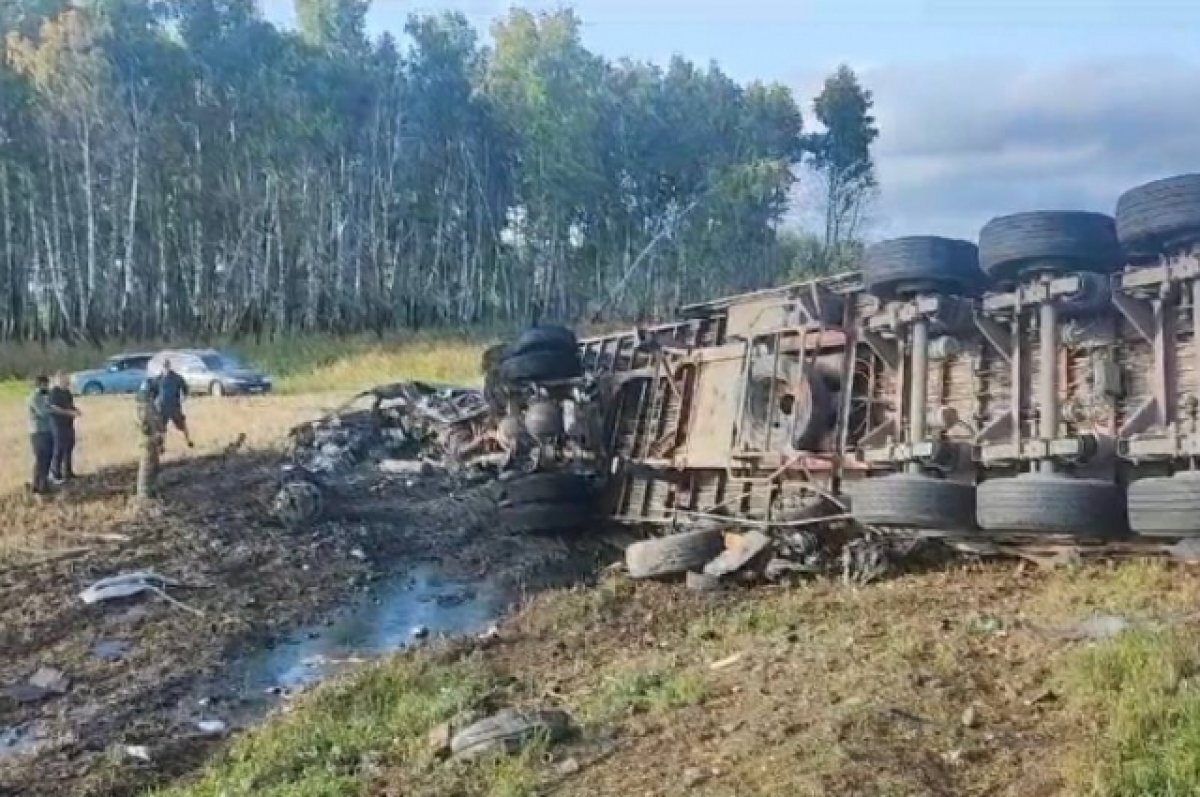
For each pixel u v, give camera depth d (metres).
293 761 8.80
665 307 59.88
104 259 50.50
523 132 60.91
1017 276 10.41
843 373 12.77
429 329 53.06
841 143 78.44
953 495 10.34
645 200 63.84
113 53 51.03
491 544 16.73
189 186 51.59
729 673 8.89
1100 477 9.75
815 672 8.50
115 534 16.19
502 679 10.23
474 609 13.86
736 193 61.66
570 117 60.91
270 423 24.69
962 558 11.64
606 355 17.95
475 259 58.84
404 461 20.94
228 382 32.81
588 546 16.23
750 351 14.03
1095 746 6.44
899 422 11.77
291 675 11.78
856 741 6.98
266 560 15.69
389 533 17.11
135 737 10.18
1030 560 11.00
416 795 7.39
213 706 10.95
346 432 21.88
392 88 58.84
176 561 15.29
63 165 49.12
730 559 12.72
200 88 53.06
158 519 16.95
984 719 7.21
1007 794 6.28
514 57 62.94
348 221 55.03
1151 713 6.58
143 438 17.98
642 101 64.44
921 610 9.93
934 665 8.18
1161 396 9.64
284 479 19.03
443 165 59.31
